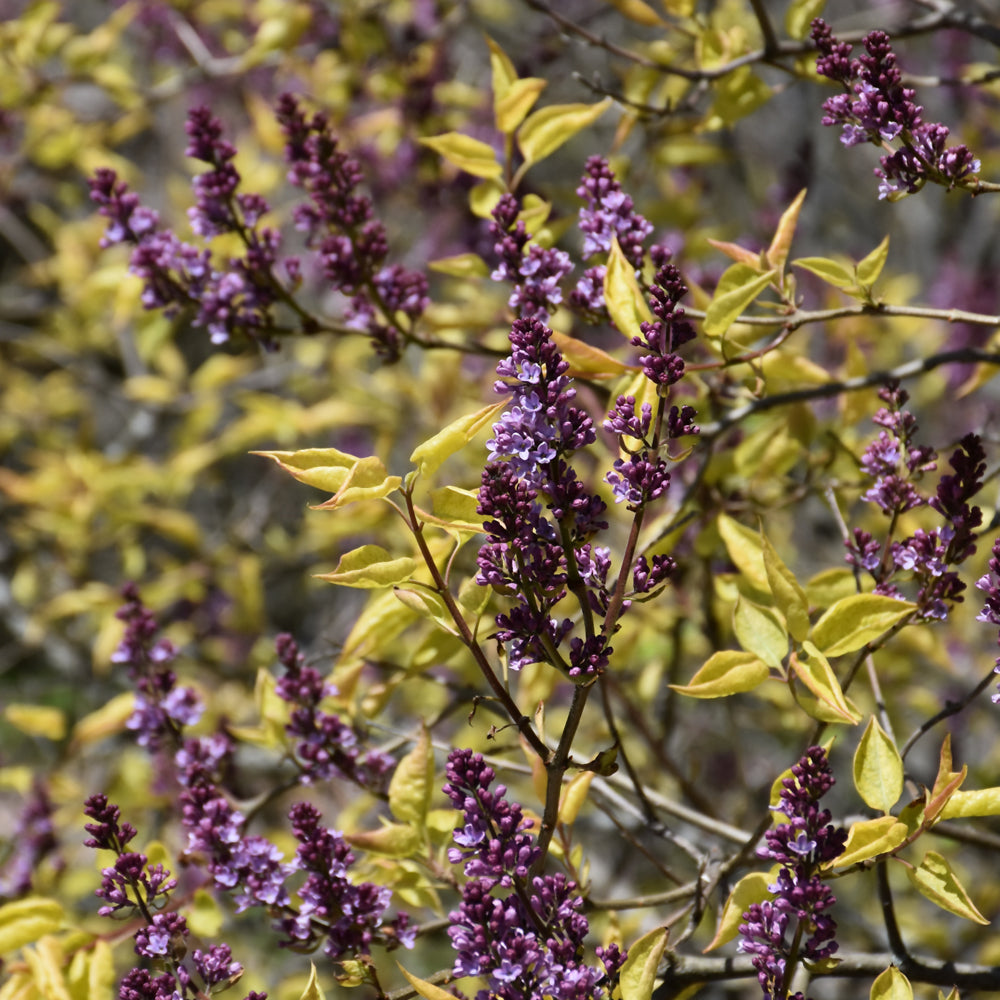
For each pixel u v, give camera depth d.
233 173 1.96
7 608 3.42
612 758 1.69
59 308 3.88
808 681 1.72
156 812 2.38
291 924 1.79
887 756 1.74
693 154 2.43
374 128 2.78
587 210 1.88
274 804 2.67
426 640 1.92
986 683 1.78
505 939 1.70
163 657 1.92
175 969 1.75
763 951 1.72
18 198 3.67
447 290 2.52
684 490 2.07
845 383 1.91
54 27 2.96
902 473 1.84
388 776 1.95
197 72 2.86
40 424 3.72
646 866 2.75
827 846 1.71
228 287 1.96
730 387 2.02
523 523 1.67
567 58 3.05
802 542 3.05
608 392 1.97
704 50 2.05
